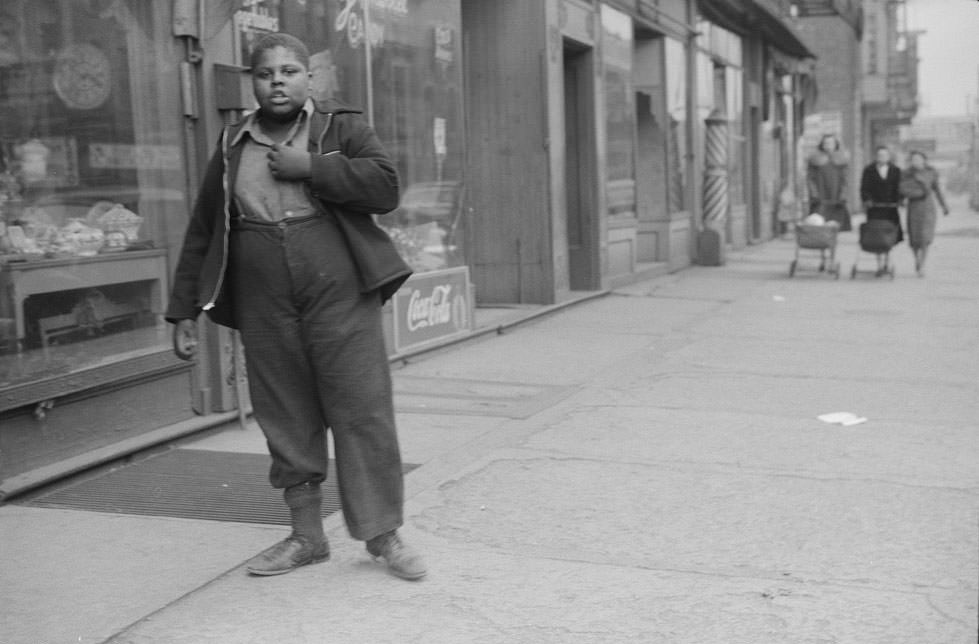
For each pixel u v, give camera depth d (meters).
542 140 11.79
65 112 5.76
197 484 5.53
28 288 5.46
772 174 26.55
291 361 4.08
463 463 5.84
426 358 9.20
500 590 4.06
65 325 5.69
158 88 6.31
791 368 8.55
